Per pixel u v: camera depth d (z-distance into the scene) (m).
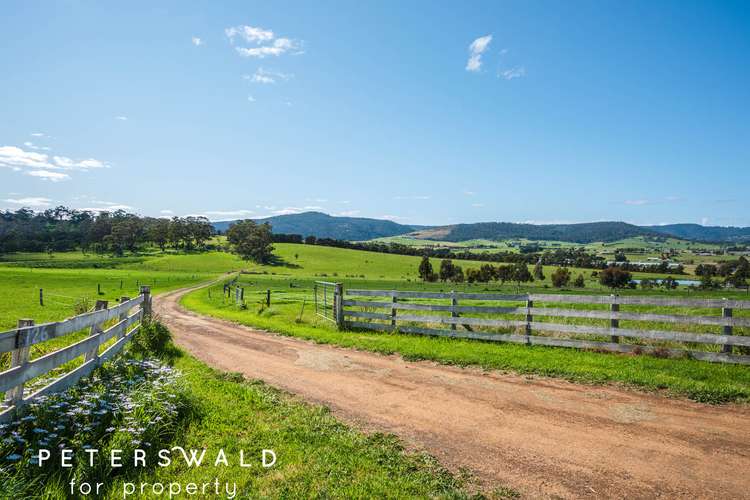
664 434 6.11
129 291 50.06
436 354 10.98
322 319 18.02
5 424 4.84
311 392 8.32
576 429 6.33
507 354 10.88
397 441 6.00
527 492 4.68
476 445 5.85
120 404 6.14
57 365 6.29
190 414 6.73
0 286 49.88
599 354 10.79
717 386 7.99
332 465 5.25
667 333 10.43
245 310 24.94
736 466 5.16
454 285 108.25
